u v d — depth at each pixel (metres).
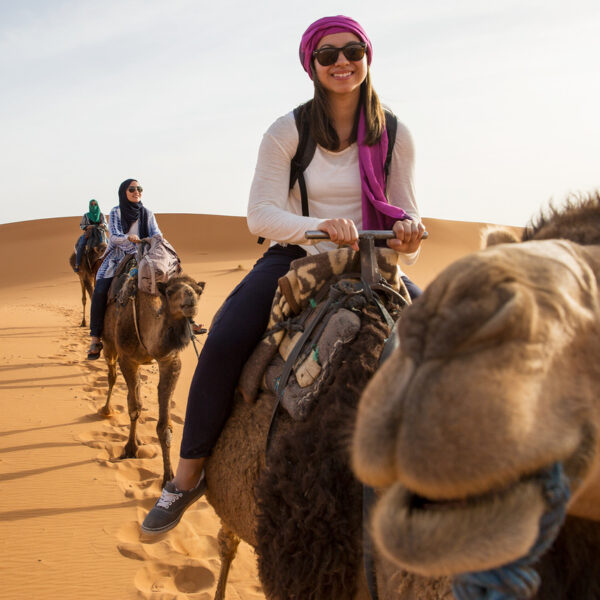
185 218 75.44
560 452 0.93
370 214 3.03
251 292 3.00
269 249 3.25
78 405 10.08
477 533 0.94
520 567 1.04
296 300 2.64
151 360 7.60
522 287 0.93
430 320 0.97
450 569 0.95
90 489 7.17
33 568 5.68
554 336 0.94
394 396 1.00
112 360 9.15
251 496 2.76
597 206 1.35
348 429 1.95
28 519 6.49
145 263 6.97
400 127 3.15
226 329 2.90
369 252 2.52
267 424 2.70
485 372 0.91
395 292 2.49
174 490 3.09
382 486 1.04
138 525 6.47
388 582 1.79
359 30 2.97
